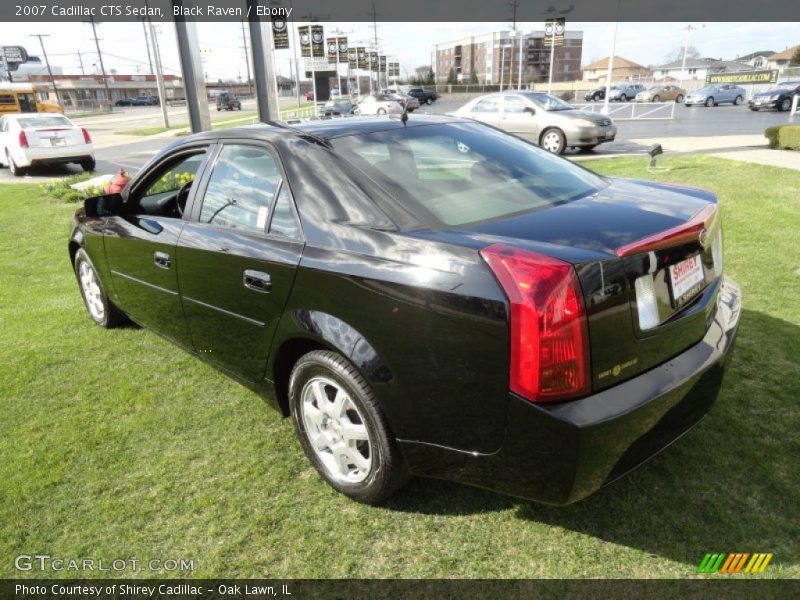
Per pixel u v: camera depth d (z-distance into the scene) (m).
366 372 2.15
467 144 2.88
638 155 12.95
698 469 2.52
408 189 2.37
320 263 2.29
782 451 2.61
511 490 1.97
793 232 5.81
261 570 2.17
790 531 2.18
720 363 2.20
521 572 2.09
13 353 4.09
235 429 3.09
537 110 13.88
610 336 1.84
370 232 2.23
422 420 2.07
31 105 32.22
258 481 2.66
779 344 3.55
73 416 3.26
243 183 2.83
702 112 29.95
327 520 2.40
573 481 1.82
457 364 1.92
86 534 2.39
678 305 2.10
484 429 1.93
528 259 1.80
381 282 2.08
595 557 2.13
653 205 2.34
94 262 4.12
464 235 2.06
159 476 2.72
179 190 3.47
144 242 3.38
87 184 11.17
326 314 2.29
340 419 2.41
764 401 2.97
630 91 50.88
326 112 35.44
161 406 3.34
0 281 5.90
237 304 2.75
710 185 8.35
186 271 3.06
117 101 98.56
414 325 2.00
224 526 2.39
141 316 3.78
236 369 2.97
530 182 2.60
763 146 13.02
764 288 4.47
